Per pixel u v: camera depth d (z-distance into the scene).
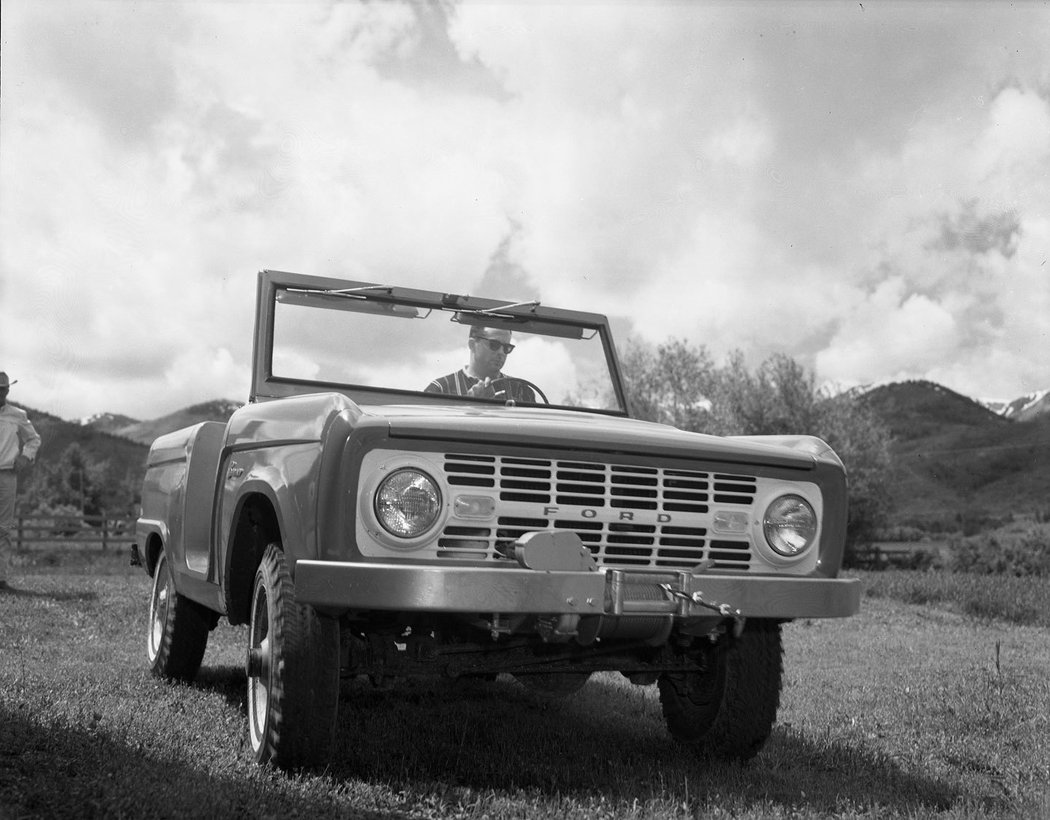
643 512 3.47
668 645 4.11
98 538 21.81
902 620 12.42
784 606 3.51
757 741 4.08
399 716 4.89
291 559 3.44
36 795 2.93
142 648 7.07
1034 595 15.18
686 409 37.50
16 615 8.45
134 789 3.07
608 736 4.61
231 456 4.20
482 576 3.12
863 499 37.31
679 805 3.40
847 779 3.95
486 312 4.98
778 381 37.34
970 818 3.38
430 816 3.20
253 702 3.86
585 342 5.16
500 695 5.68
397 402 4.63
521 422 3.39
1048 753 4.50
